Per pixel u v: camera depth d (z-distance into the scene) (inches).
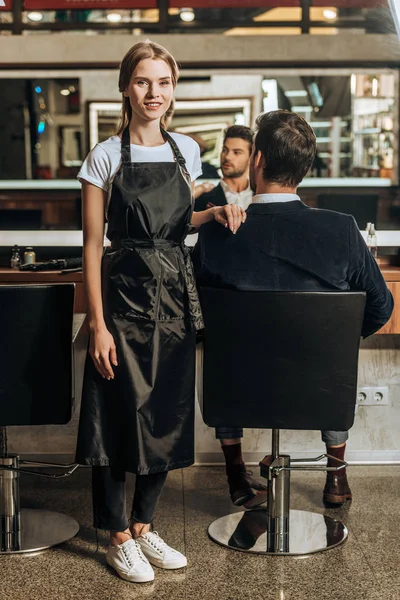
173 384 96.0
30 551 105.0
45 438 142.9
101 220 94.9
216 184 158.6
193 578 97.4
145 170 93.1
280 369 97.2
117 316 93.8
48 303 98.2
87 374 95.3
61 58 154.1
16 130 154.9
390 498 127.0
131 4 153.9
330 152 157.2
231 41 155.5
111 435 95.3
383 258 152.4
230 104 157.3
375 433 145.3
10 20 153.2
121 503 98.3
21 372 99.2
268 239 99.5
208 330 97.4
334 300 94.9
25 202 155.7
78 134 156.2
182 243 97.2
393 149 155.9
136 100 92.7
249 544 107.0
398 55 154.0
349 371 97.3
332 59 155.3
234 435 121.3
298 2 154.3
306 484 133.8
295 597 92.1
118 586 95.3
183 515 119.1
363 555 104.3
